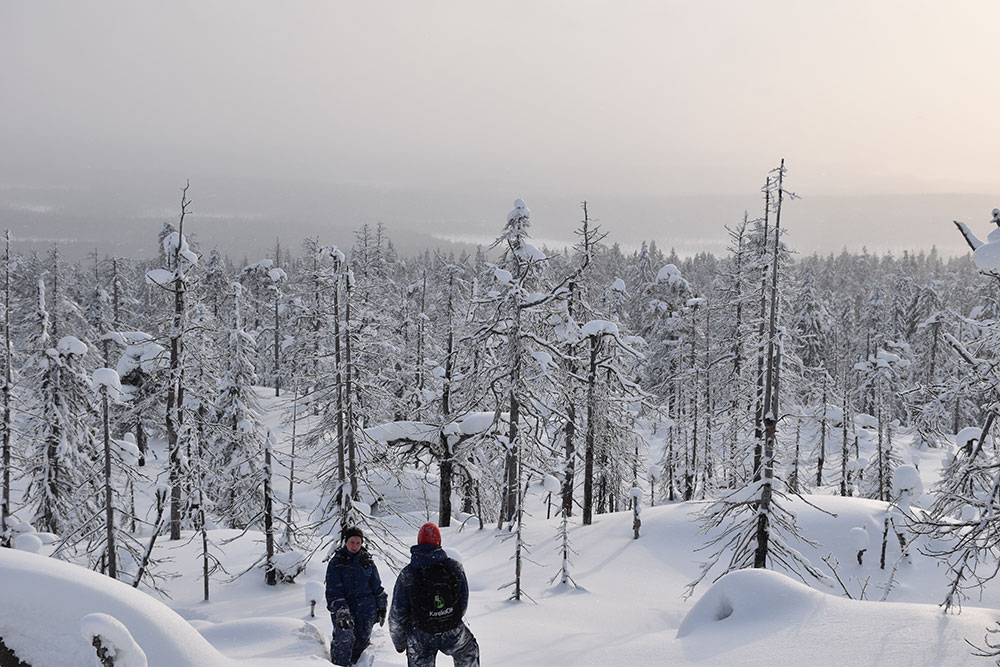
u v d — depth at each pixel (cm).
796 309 5525
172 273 2278
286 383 4756
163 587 2142
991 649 738
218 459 2755
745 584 971
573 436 2958
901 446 4766
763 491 1706
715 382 3688
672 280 5112
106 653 509
